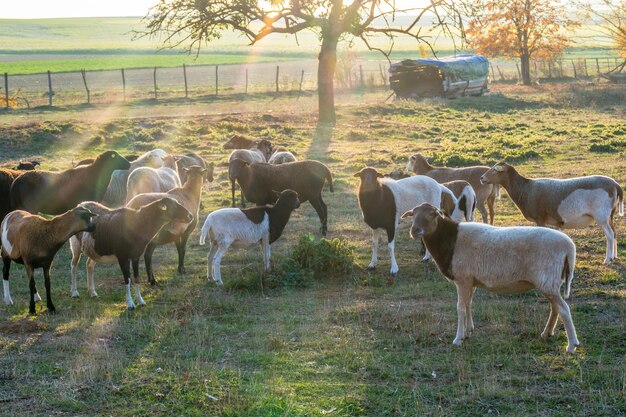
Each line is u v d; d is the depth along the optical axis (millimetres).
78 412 7746
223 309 11375
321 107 36969
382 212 13188
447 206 14367
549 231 8930
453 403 7746
